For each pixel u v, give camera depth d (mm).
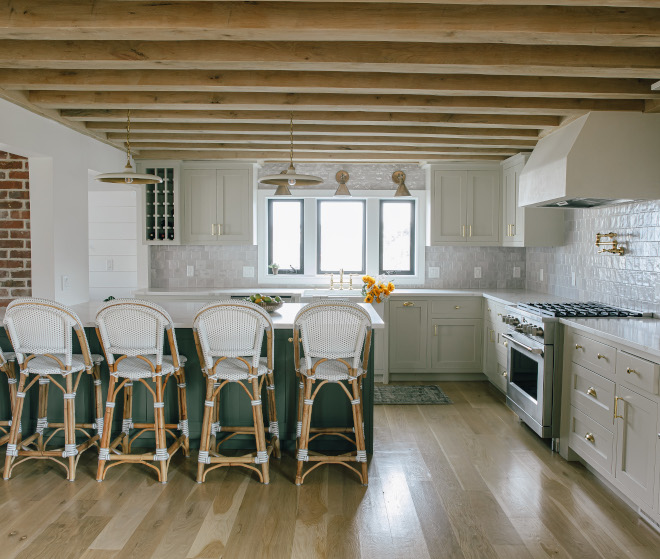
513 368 4250
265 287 6012
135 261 6348
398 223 6082
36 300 2945
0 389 3570
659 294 3510
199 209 5590
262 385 3537
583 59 2734
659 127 3514
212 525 2564
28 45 2771
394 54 2727
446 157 5336
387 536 2480
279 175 3658
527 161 4555
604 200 3818
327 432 3328
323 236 6121
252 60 2730
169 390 3533
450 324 5410
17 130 3564
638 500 2613
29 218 4141
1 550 2330
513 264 5980
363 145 4957
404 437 3812
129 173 3494
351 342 2979
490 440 3762
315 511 2715
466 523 2604
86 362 3141
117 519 2615
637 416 2619
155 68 2904
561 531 2533
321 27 2297
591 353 3102
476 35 2355
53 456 3082
